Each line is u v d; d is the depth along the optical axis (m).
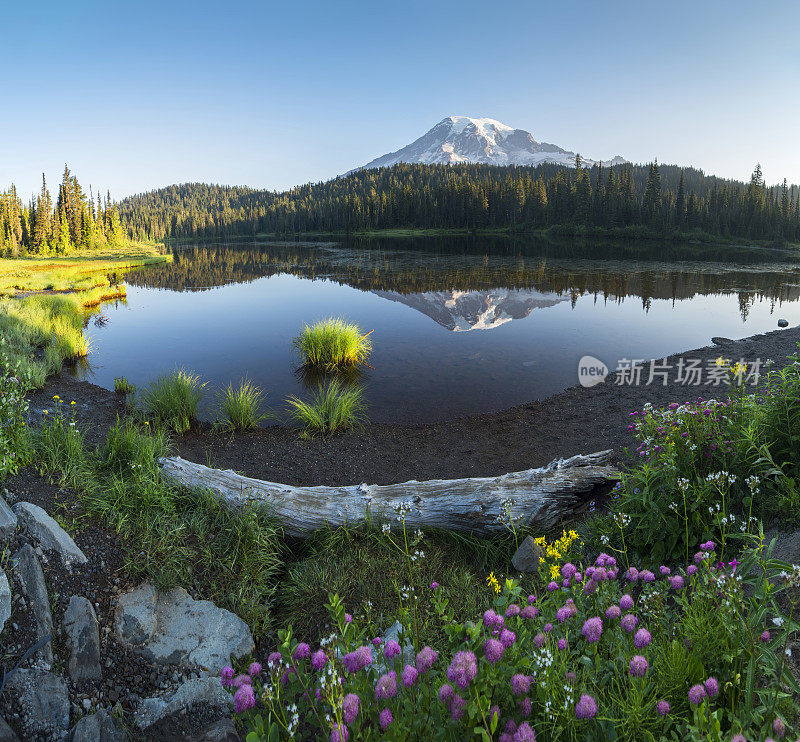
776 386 4.38
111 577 3.86
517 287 27.36
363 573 4.61
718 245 75.88
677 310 20.11
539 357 13.76
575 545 4.58
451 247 69.81
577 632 2.46
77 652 3.27
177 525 4.67
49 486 4.51
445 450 8.14
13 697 2.89
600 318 18.78
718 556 3.55
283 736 2.17
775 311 19.59
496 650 1.92
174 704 3.18
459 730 1.96
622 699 2.13
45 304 20.83
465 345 15.30
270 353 15.11
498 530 5.27
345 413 9.44
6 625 3.18
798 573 2.16
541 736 1.97
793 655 2.49
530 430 8.80
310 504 5.55
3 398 4.82
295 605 4.27
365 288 28.91
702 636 2.34
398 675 2.29
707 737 1.72
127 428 6.30
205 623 3.81
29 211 85.81
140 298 27.64
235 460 7.77
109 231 103.44
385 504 5.56
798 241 78.56
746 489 3.96
